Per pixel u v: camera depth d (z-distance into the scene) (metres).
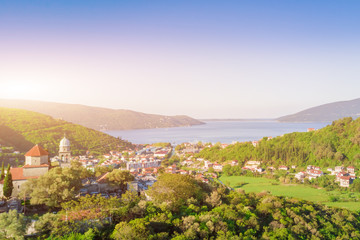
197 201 98.00
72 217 71.00
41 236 68.31
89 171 135.12
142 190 117.50
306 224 97.88
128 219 76.69
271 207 105.06
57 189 90.19
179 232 76.62
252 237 80.69
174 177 101.00
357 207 164.25
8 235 66.62
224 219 85.88
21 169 108.69
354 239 99.44
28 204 92.88
